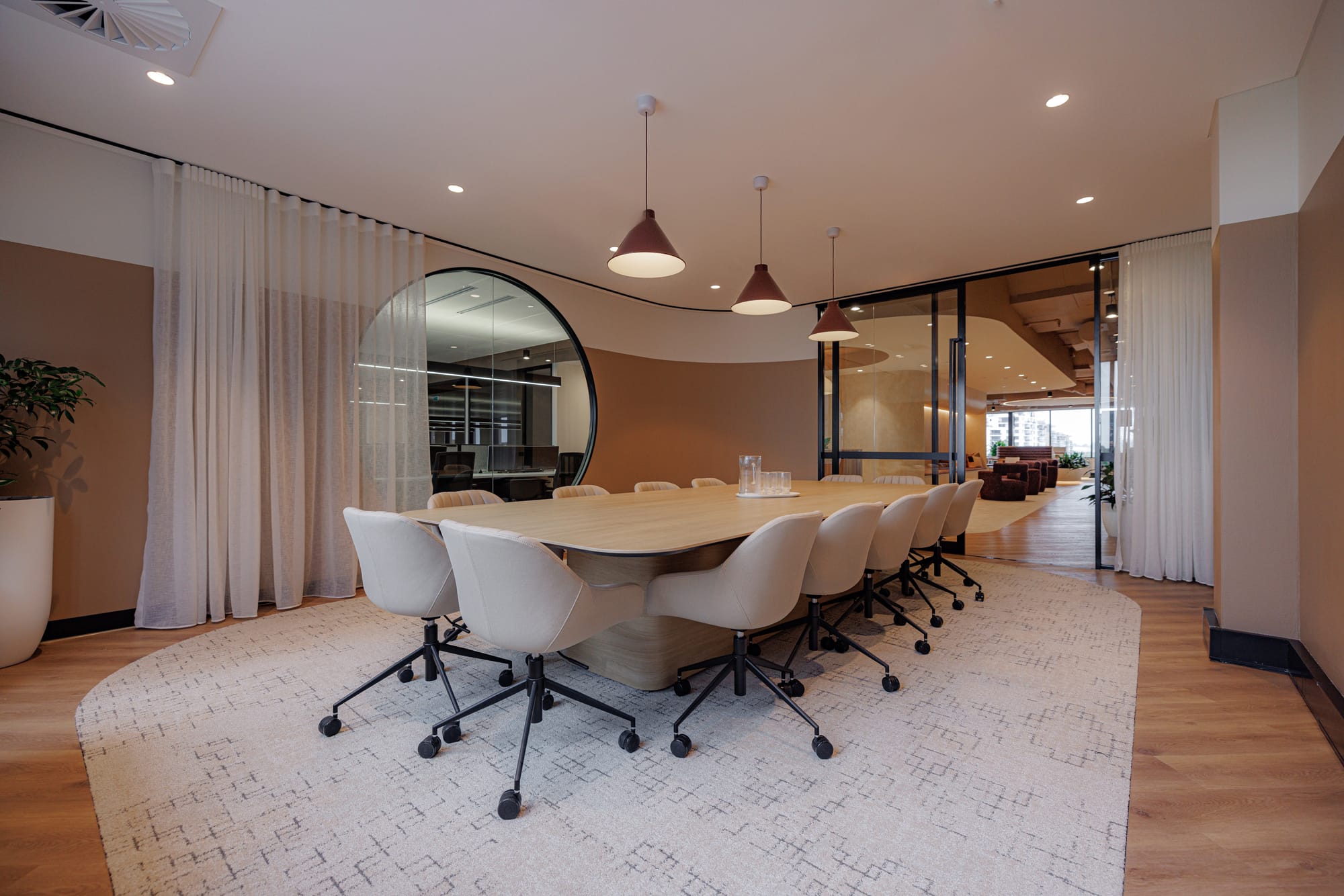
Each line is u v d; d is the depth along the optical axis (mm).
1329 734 2133
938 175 3764
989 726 2234
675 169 3691
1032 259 5406
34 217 3227
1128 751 2049
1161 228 4633
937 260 5449
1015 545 6508
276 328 3947
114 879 1431
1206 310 4617
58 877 1433
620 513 2938
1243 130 2904
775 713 2346
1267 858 1507
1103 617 3711
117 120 3156
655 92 2902
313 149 3465
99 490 3402
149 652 3051
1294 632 2783
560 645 1837
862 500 3654
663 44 2555
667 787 1826
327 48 2586
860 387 6754
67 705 2412
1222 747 2078
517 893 1391
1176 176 3766
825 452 6992
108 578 3424
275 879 1435
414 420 4734
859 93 2908
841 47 2572
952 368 6102
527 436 5977
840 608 3922
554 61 2674
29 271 3207
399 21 2422
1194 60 2662
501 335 5750
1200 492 4629
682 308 7445
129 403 3508
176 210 3635
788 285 6324
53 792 1801
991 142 3357
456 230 4762
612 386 6727
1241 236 2924
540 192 4035
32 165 3227
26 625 2891
